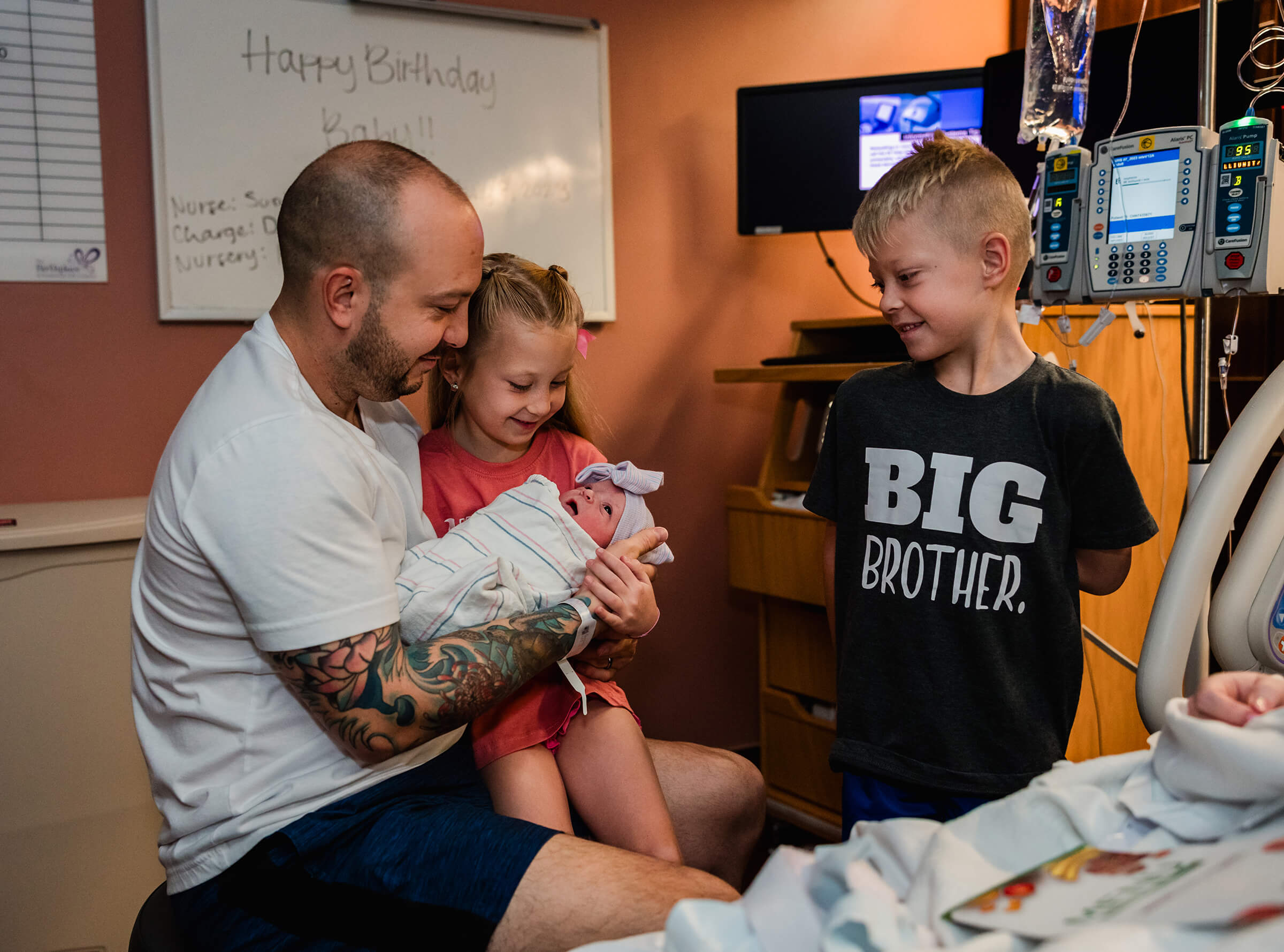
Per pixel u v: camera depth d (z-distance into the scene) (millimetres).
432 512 1241
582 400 1413
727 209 2346
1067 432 1146
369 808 977
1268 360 2039
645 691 2320
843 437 1307
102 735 1461
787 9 2361
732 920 542
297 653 881
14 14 1666
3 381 1711
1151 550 1840
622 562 1103
